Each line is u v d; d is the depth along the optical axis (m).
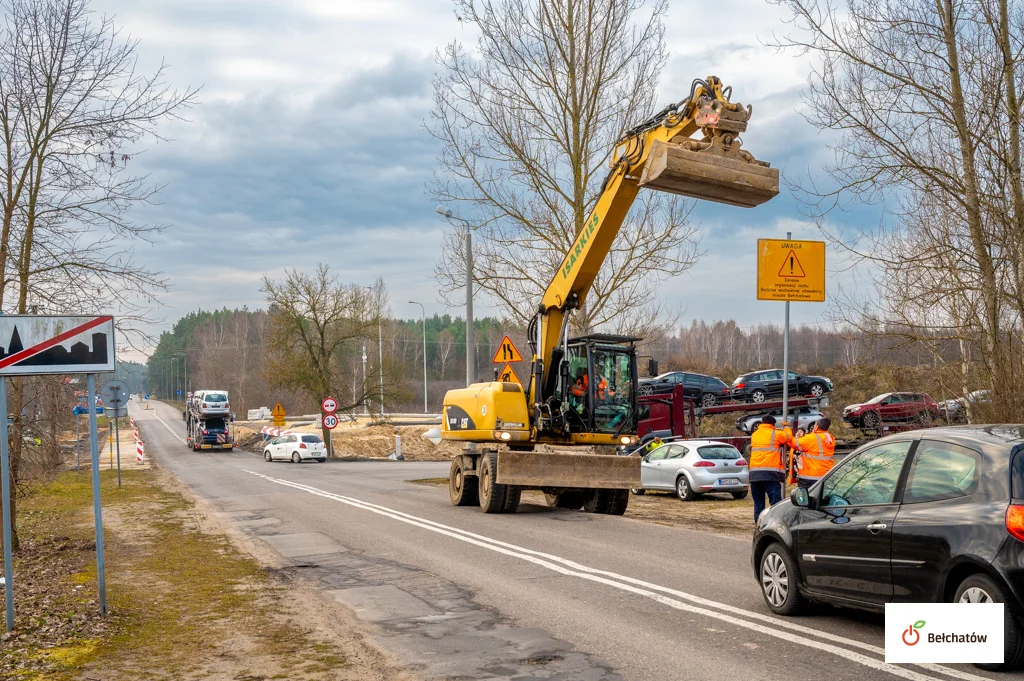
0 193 12.90
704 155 11.87
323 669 7.07
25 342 8.42
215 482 30.81
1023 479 6.06
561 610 8.77
